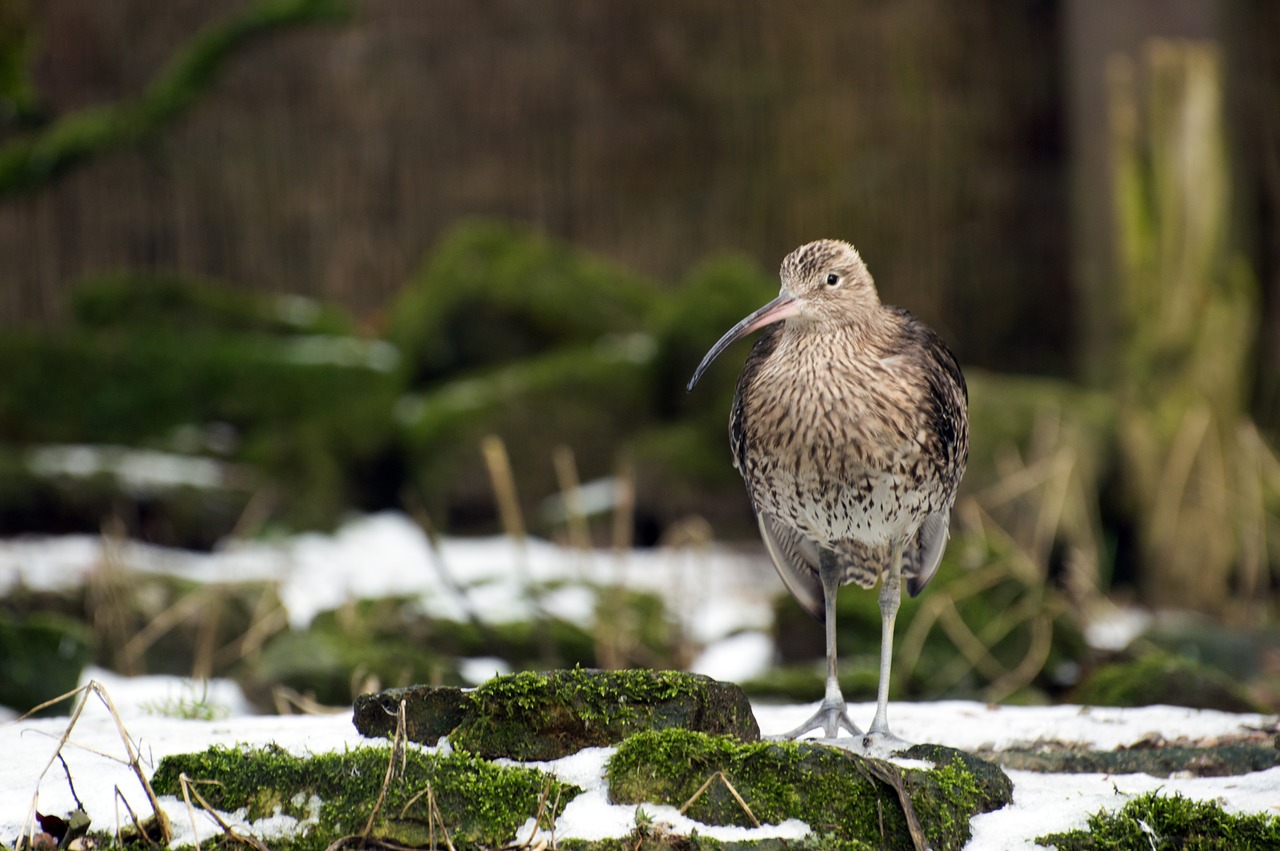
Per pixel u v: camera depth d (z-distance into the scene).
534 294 15.23
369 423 14.48
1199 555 14.09
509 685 5.54
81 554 12.16
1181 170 14.81
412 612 10.81
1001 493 13.39
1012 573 11.12
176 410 14.44
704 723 5.56
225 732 6.26
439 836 5.07
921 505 6.82
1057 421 14.09
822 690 9.86
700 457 13.98
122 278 15.45
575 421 14.25
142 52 15.72
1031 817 5.41
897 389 6.64
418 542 13.64
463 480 13.98
